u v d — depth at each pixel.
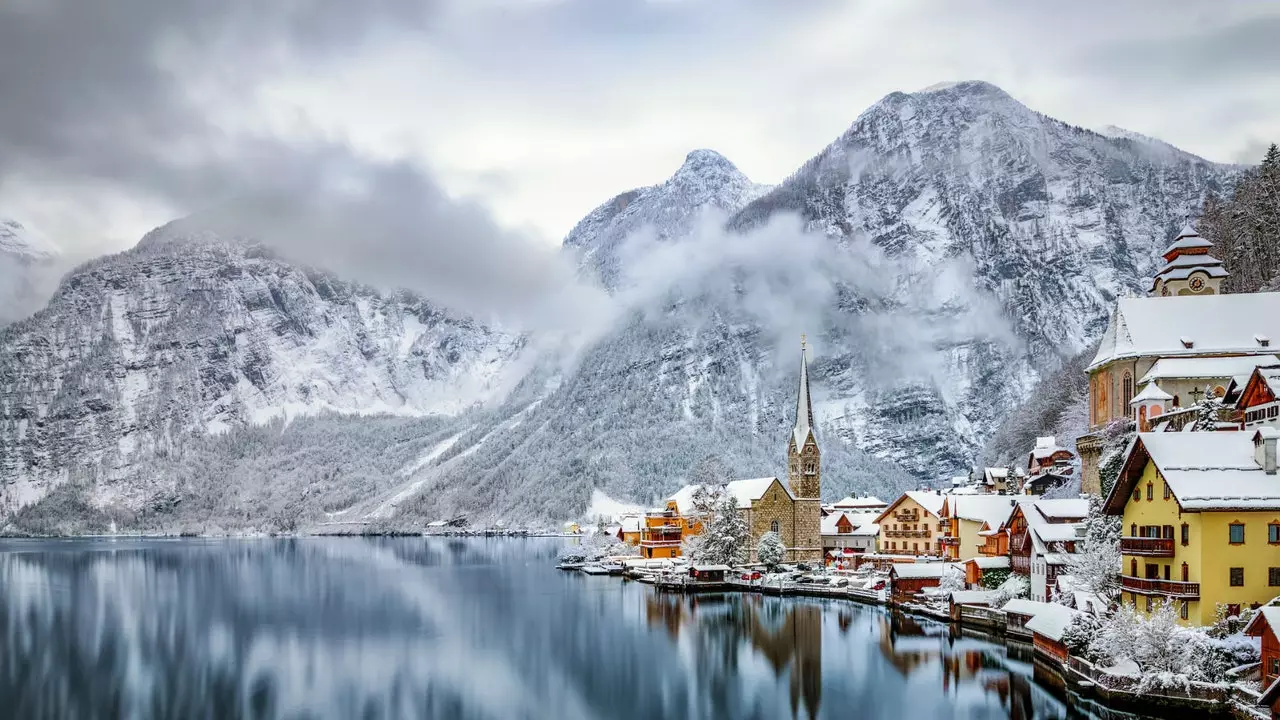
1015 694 108.69
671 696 116.19
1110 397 160.50
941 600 156.50
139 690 122.44
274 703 116.00
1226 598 95.94
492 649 144.12
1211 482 98.62
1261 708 79.94
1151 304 160.62
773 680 121.00
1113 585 115.12
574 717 109.19
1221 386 145.75
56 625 171.00
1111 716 91.94
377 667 133.38
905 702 108.25
